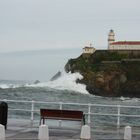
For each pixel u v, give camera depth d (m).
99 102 128.50
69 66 179.88
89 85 169.12
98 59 177.75
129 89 166.25
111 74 167.75
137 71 166.25
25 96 116.62
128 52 176.75
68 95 153.38
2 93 124.06
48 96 129.75
